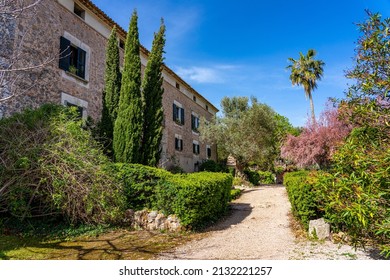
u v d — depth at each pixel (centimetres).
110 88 1012
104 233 652
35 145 616
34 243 560
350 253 475
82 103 1073
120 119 909
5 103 756
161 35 1050
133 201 739
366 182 324
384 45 392
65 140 641
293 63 2830
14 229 628
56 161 623
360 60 426
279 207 1059
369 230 355
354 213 314
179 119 1923
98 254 498
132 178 735
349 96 436
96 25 1194
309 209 641
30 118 670
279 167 2981
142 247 548
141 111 931
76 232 633
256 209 1042
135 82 932
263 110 2127
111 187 677
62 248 533
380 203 318
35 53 871
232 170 2325
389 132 389
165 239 611
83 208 651
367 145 373
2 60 767
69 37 1028
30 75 848
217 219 860
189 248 544
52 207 643
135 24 981
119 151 888
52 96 930
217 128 2088
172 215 702
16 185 596
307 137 1608
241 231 702
